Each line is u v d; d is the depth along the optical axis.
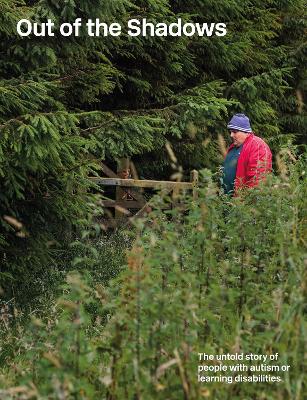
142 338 4.43
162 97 16.02
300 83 19.97
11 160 8.68
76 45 11.07
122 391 4.20
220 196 6.94
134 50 14.77
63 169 9.82
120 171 15.43
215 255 5.83
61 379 3.75
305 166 7.70
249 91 16.95
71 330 4.11
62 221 10.68
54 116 8.99
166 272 4.85
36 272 10.29
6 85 9.20
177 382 4.07
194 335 4.23
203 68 17.58
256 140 10.38
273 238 5.79
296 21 19.89
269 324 4.66
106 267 10.37
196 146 16.34
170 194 14.27
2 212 9.65
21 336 6.51
